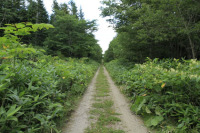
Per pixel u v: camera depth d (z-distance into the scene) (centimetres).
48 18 3094
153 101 334
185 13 797
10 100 187
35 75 263
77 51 2427
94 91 651
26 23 172
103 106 418
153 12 932
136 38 1202
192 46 839
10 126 173
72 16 2320
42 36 2533
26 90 222
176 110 268
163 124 275
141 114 348
